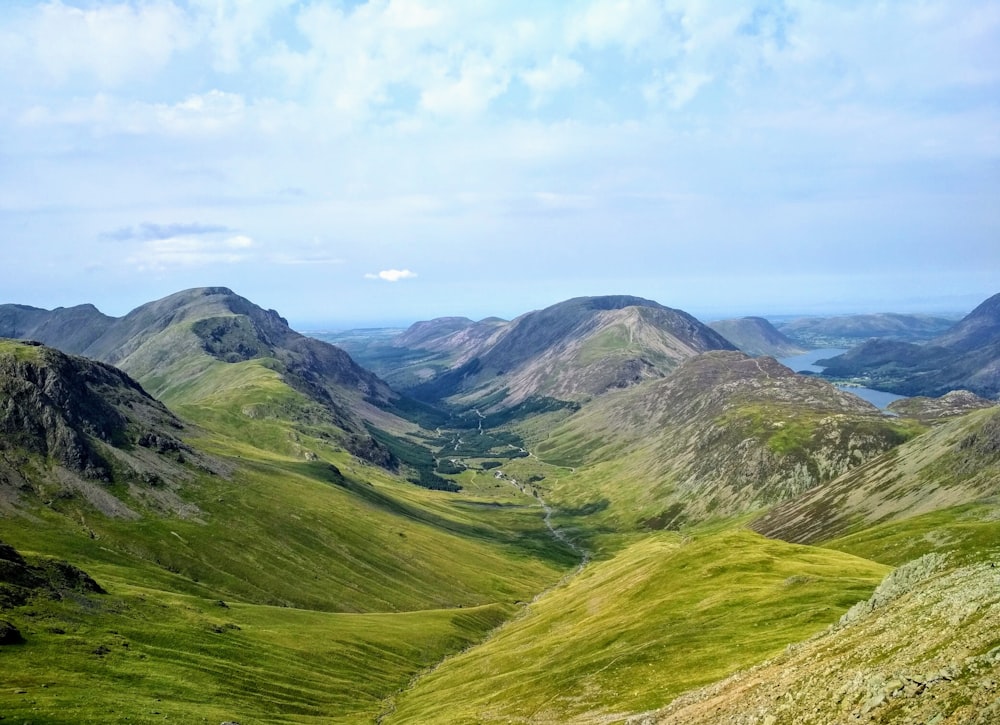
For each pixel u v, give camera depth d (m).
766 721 47.81
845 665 48.38
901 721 35.44
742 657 82.69
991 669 34.41
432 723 105.31
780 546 141.62
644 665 92.44
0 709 85.50
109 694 99.31
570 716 84.12
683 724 58.88
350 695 138.12
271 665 138.38
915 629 47.06
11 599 122.56
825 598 98.88
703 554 141.12
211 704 108.06
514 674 121.75
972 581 50.50
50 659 107.62
